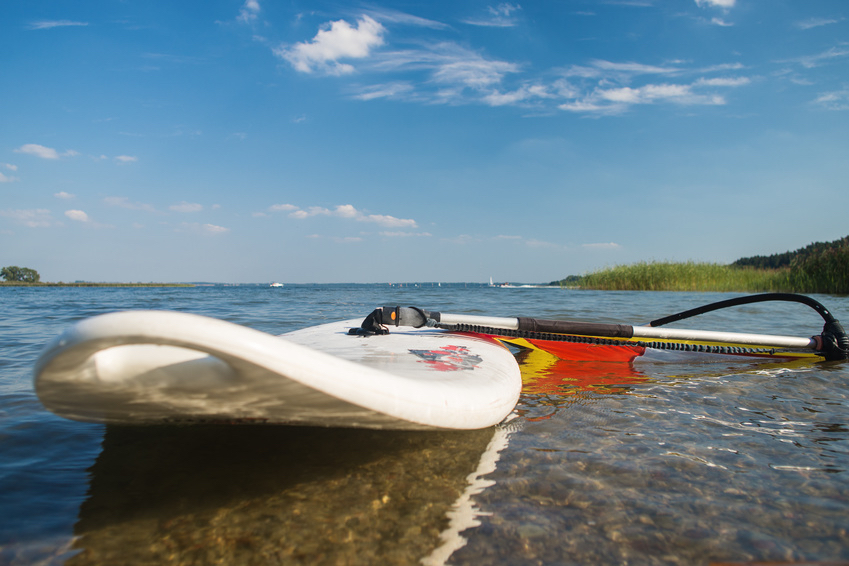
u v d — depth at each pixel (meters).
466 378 1.84
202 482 1.46
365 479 1.48
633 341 3.56
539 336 3.45
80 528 1.21
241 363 0.97
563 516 1.27
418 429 1.49
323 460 1.62
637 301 11.54
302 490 1.41
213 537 1.17
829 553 1.11
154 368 1.07
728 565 1.07
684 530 1.21
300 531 1.20
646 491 1.41
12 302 11.37
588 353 3.52
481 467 1.58
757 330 5.75
